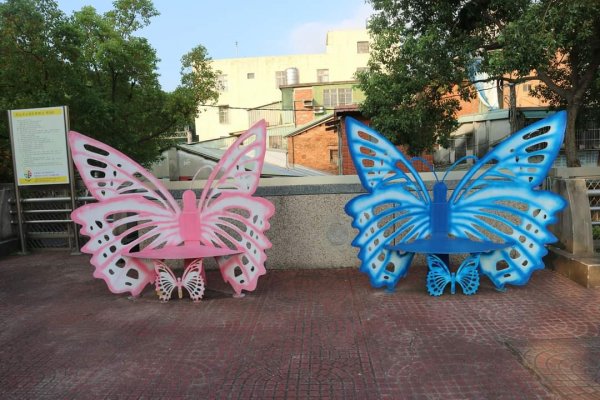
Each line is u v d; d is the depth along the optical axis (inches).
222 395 128.5
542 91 513.3
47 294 236.5
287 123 1257.4
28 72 418.0
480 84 820.0
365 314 190.5
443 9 404.8
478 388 128.2
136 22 538.9
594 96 462.9
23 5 394.3
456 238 222.7
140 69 498.6
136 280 221.3
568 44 331.0
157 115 557.0
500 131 780.6
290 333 172.1
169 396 129.0
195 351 158.1
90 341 170.2
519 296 208.5
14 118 337.4
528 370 137.6
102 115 422.9
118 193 218.5
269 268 277.0
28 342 171.3
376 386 131.1
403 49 411.8
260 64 1736.0
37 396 131.4
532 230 214.7
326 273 263.3
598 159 727.7
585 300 199.9
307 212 273.7
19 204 344.5
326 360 148.3
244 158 218.1
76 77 424.2
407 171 277.1
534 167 212.4
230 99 1739.7
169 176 802.8
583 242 238.5
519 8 374.0
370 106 457.7
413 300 207.3
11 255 344.5
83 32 447.5
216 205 221.9
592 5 297.3
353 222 215.3
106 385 136.4
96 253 216.5
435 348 155.1
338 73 1720.0
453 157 823.7
